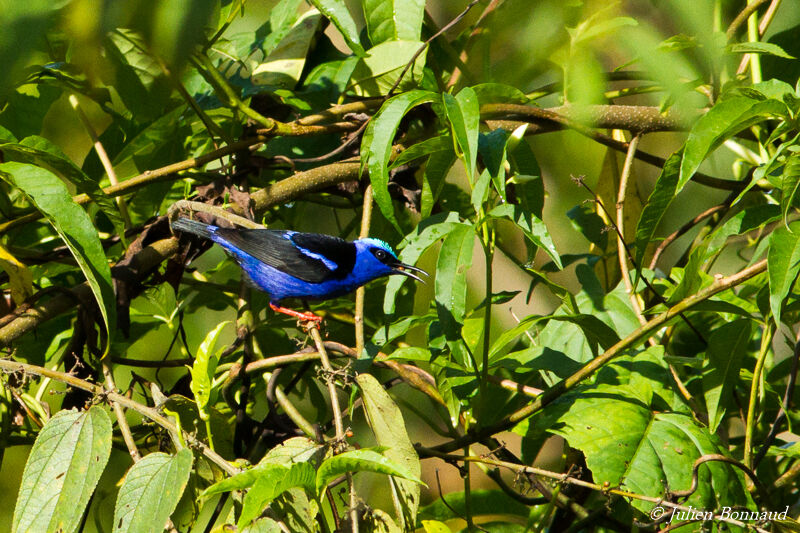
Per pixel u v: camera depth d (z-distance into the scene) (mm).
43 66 7273
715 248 7207
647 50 4551
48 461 5562
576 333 7801
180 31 1828
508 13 5551
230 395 8031
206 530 6270
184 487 5199
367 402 6238
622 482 5906
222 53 8664
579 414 6480
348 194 9344
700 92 8742
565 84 8688
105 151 8922
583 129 8711
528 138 10234
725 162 11523
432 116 9094
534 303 12117
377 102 8875
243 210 8641
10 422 7457
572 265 12125
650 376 7117
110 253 9516
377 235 10211
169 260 8500
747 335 6859
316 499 5016
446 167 7301
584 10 5734
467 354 6570
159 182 8641
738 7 9539
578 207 9633
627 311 8070
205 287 9867
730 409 8062
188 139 9703
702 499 5871
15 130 8586
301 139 9828
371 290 9945
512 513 8062
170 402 6582
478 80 8648
